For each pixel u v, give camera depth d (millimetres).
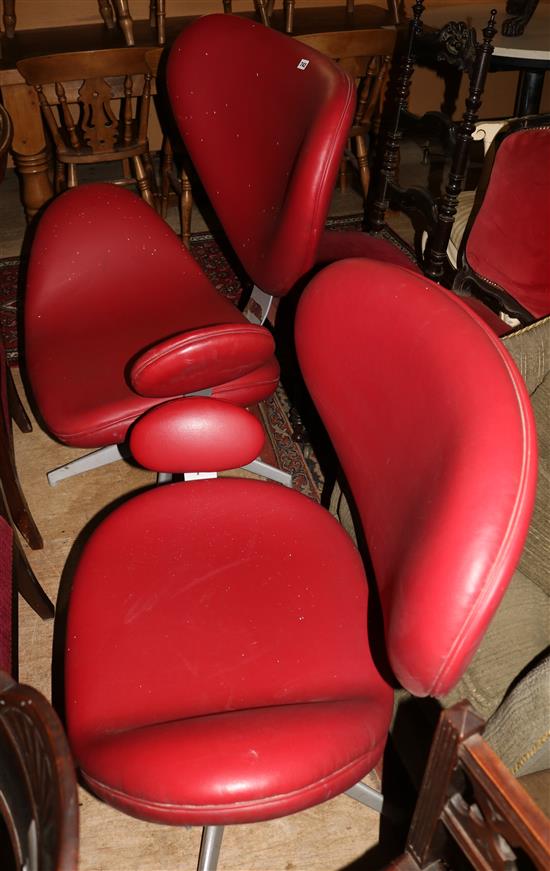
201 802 786
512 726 910
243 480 1208
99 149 2629
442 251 2049
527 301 1779
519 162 1685
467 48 1794
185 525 1144
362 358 892
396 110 2082
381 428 891
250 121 1506
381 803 1236
